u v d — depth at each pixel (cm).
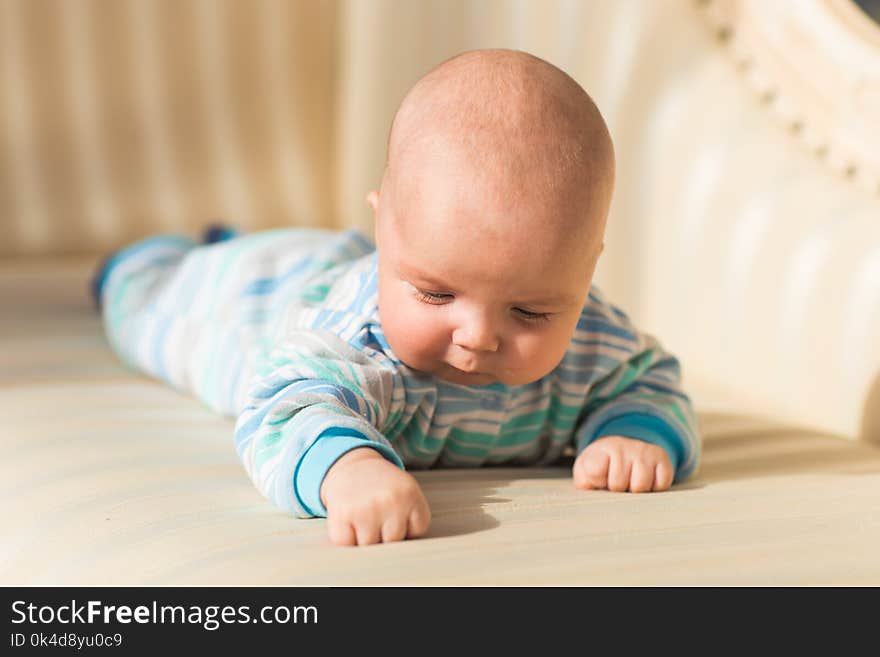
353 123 228
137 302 160
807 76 152
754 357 151
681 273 161
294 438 95
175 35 230
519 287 90
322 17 239
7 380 147
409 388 104
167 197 230
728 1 160
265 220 237
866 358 139
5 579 95
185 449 118
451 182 89
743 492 105
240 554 87
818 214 147
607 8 174
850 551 90
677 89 163
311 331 107
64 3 223
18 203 224
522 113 91
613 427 108
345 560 84
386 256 95
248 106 236
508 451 112
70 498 103
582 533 91
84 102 225
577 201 90
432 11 209
